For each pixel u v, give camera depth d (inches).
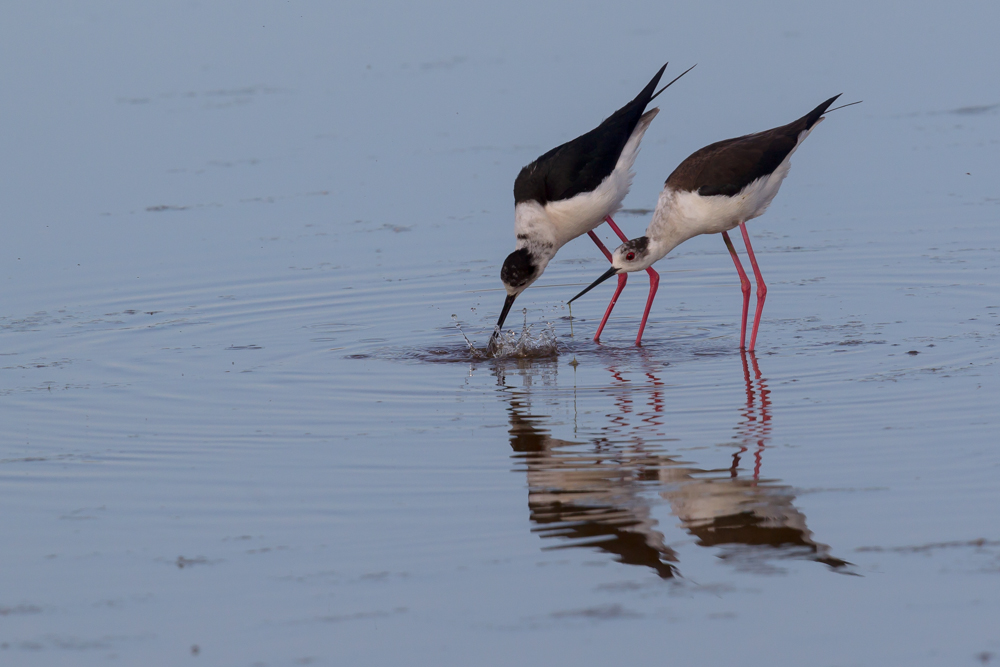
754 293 538.0
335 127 823.7
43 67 965.2
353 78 934.4
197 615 256.2
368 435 370.3
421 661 234.8
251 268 589.6
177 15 1107.9
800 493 308.5
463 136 795.4
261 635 247.0
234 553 286.5
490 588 263.6
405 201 690.2
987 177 681.6
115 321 518.0
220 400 413.4
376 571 273.9
